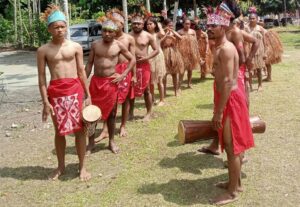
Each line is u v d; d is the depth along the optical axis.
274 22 49.59
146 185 4.57
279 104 7.89
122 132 6.40
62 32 4.56
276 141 5.82
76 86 4.64
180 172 4.90
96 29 21.08
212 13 3.98
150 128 6.77
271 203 4.07
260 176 4.70
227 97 3.89
